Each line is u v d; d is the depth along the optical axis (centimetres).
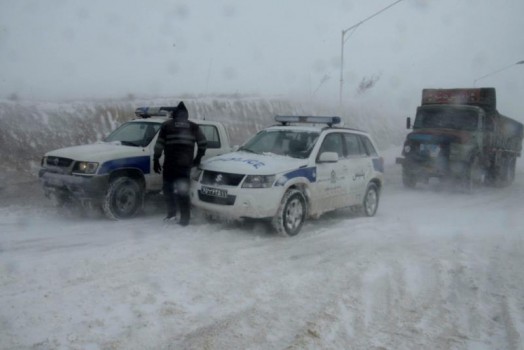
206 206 701
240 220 717
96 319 385
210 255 571
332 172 788
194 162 739
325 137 795
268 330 388
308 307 436
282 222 686
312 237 697
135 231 693
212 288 466
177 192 718
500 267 578
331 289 481
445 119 1456
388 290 488
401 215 948
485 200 1251
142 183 798
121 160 762
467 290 498
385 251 629
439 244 678
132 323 383
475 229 811
